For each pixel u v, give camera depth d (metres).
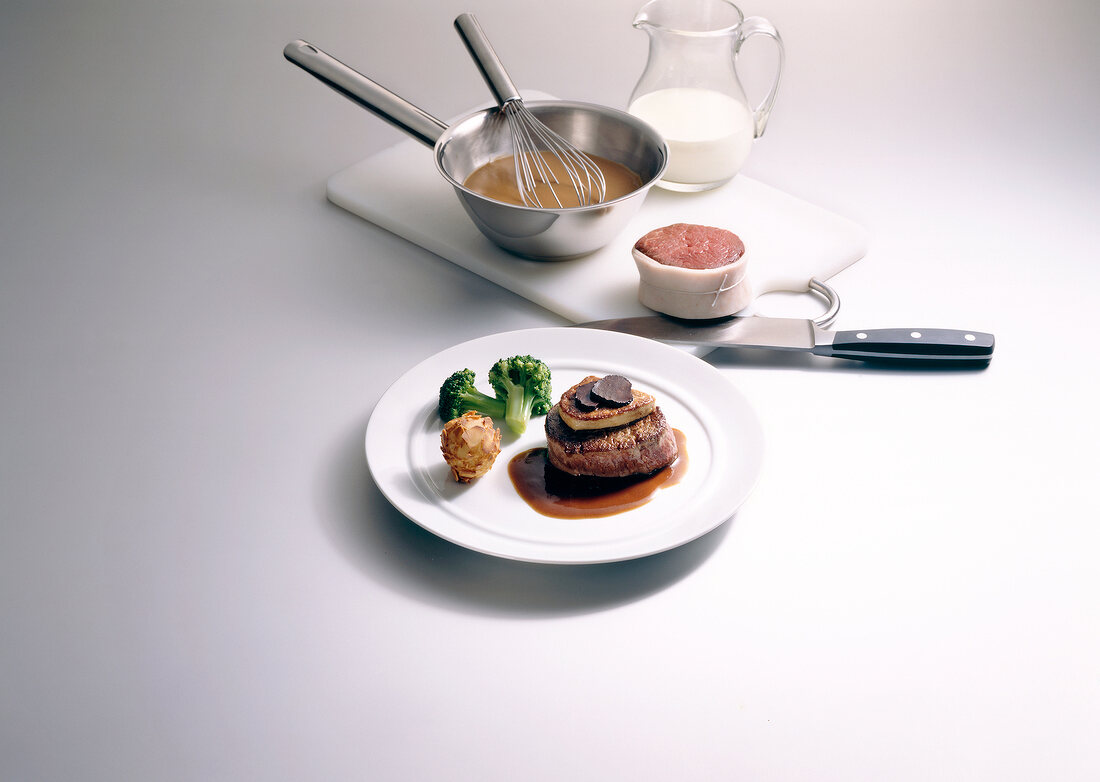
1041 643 1.03
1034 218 1.62
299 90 1.96
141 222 1.61
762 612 1.06
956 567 1.10
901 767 0.93
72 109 1.87
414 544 1.12
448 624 1.04
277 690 0.99
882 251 1.55
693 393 1.25
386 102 1.52
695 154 1.61
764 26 1.60
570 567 1.10
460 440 1.10
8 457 1.22
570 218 1.39
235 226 1.61
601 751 0.94
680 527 1.08
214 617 1.05
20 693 0.98
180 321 1.42
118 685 0.99
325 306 1.46
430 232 1.57
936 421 1.28
